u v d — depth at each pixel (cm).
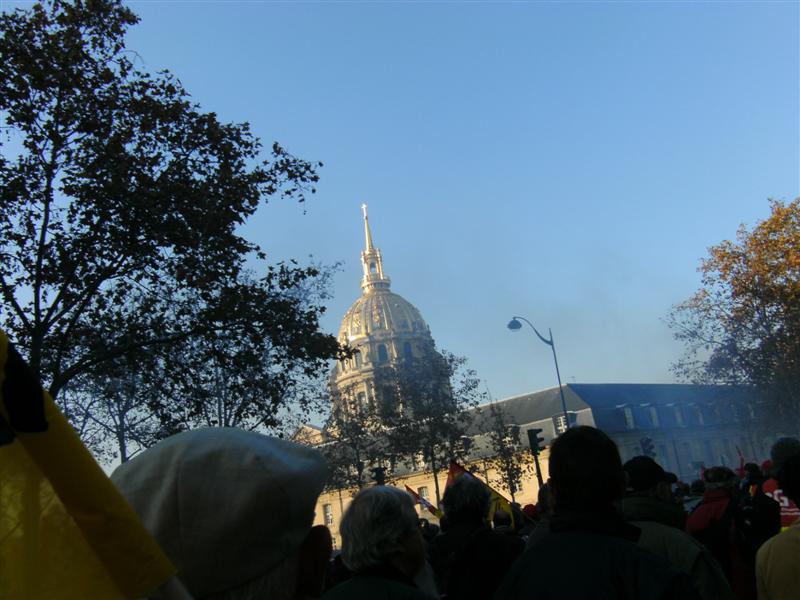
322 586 226
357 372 14000
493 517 837
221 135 1781
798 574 381
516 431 6238
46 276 1686
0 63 1605
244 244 1852
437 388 5962
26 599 125
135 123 1747
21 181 1617
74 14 1686
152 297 1912
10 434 120
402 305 15150
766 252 4325
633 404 9262
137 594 132
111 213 1739
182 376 1936
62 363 2284
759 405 4700
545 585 270
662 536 388
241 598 196
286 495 196
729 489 638
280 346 1931
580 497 291
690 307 4606
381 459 6034
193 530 192
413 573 291
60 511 131
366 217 16250
